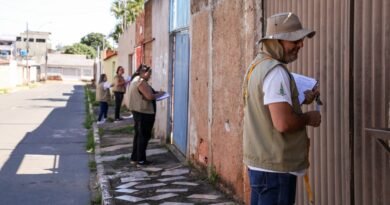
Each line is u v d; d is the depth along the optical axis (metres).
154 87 13.81
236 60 6.38
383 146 3.28
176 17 10.60
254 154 3.33
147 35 15.67
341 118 4.07
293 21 3.31
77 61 90.88
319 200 4.49
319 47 4.40
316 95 3.58
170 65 11.34
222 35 7.02
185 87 9.77
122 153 10.75
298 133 3.27
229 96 6.68
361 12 3.71
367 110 3.68
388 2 3.42
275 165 3.24
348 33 3.90
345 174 4.04
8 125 17.42
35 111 23.94
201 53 8.25
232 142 6.55
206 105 7.91
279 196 3.28
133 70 21.41
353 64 3.81
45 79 80.44
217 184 7.27
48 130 16.09
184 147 9.83
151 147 11.25
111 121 17.70
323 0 4.30
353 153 3.86
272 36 3.29
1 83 51.31
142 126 9.12
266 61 3.28
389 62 3.43
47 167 9.81
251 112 3.35
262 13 5.66
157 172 8.54
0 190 7.88
